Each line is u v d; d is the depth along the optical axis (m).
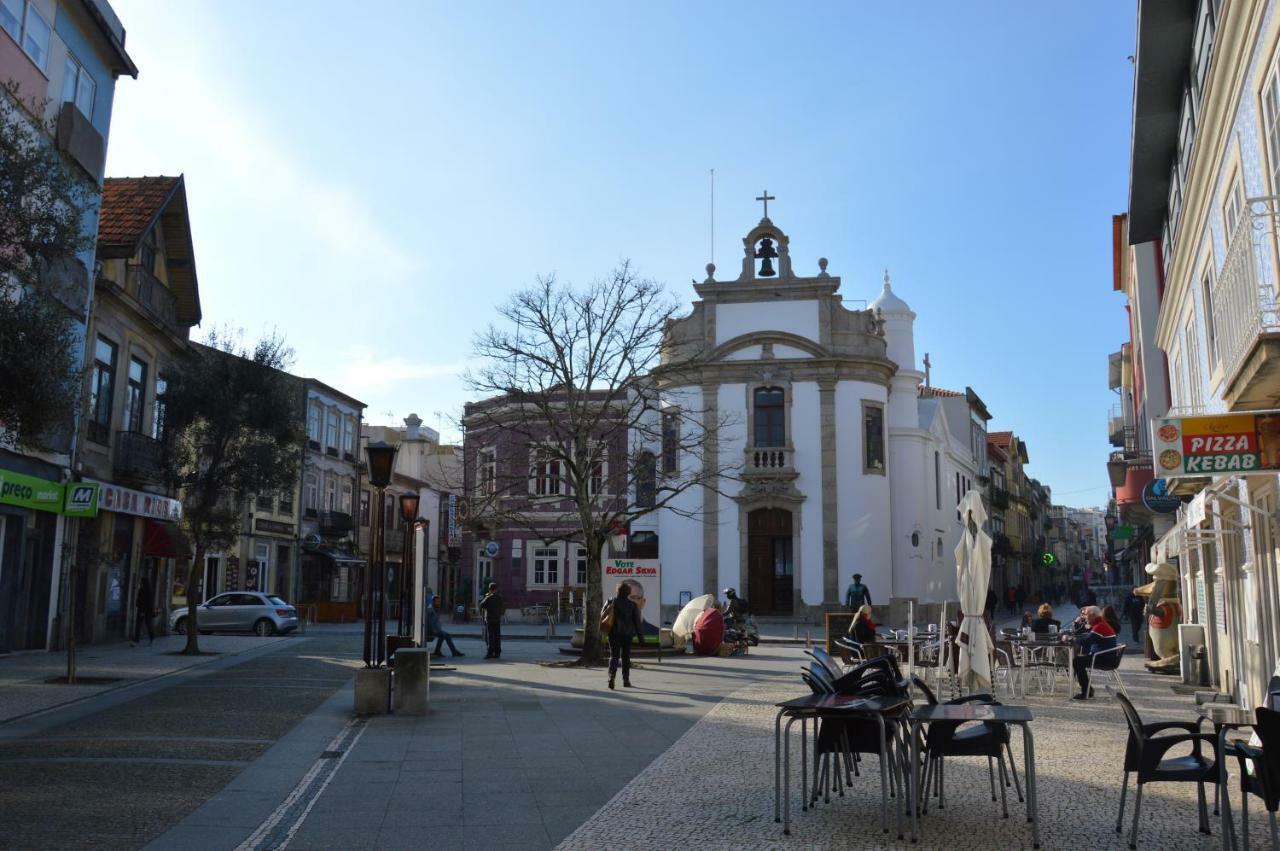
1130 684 18.14
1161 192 18.95
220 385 23.89
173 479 23.81
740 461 39.62
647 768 9.73
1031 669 16.94
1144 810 7.90
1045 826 7.41
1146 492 20.95
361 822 7.57
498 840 7.06
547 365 23.66
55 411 10.36
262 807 7.98
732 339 40.31
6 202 9.95
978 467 63.06
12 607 21.22
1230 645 14.83
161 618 30.44
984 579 14.80
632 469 26.56
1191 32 14.35
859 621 17.53
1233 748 6.64
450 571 65.38
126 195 26.62
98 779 8.84
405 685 13.38
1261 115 9.30
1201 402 15.68
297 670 20.03
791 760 10.14
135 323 26.41
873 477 39.41
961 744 7.71
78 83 21.45
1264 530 11.80
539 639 32.81
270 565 43.91
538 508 45.25
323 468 49.50
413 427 62.28
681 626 26.38
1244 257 8.24
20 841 6.73
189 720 12.66
